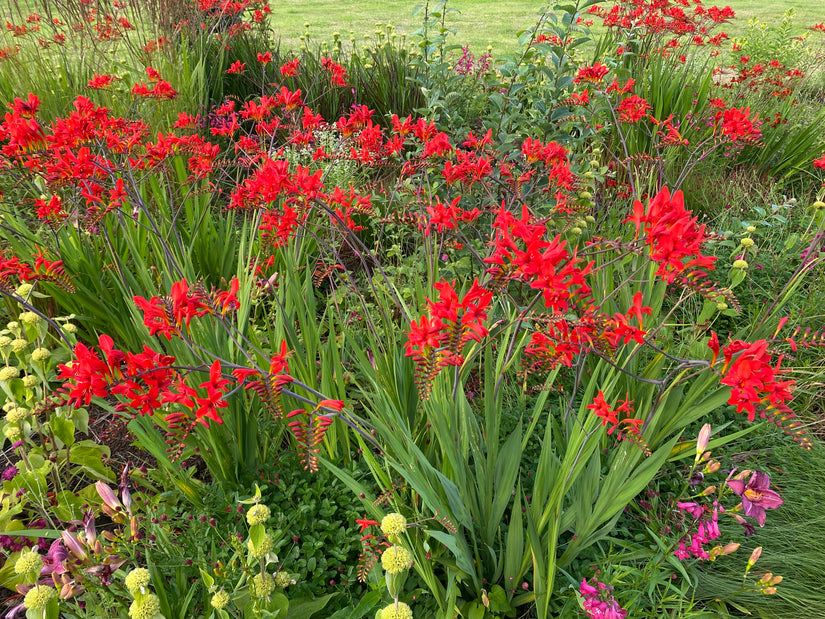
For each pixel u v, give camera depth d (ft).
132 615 4.37
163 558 5.80
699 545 5.96
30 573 4.61
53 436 7.12
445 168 8.09
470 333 4.71
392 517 4.58
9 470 7.13
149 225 10.60
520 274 4.94
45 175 8.72
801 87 22.16
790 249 12.34
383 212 12.70
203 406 4.79
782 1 59.41
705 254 11.73
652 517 6.91
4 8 17.30
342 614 5.85
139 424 6.88
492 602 5.93
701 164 16.21
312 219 11.57
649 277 8.43
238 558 5.94
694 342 7.91
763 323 9.12
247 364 7.43
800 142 17.30
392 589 4.30
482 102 14.47
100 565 5.10
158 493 7.32
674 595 5.98
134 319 8.55
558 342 5.51
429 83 13.85
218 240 11.39
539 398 6.75
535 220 7.88
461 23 49.75
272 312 9.95
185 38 17.66
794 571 6.62
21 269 7.43
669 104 17.26
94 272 9.69
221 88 17.95
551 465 6.45
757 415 8.30
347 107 19.07
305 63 19.81
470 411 6.81
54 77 15.56
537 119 12.07
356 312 9.90
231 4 19.33
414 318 7.88
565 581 6.32
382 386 7.43
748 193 15.17
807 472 7.79
